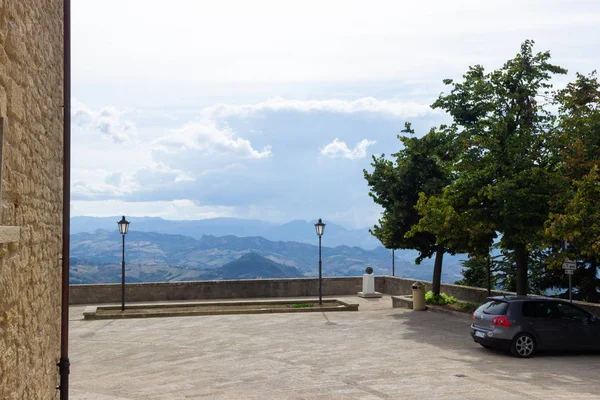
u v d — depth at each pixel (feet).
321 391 43.57
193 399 41.47
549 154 78.33
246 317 87.81
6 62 17.76
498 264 123.24
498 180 78.02
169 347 63.93
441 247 95.40
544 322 56.49
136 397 42.06
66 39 32.37
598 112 67.92
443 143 92.84
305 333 72.69
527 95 81.05
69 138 32.63
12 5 18.45
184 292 106.01
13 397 19.11
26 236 21.59
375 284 118.11
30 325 22.45
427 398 40.70
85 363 55.62
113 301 102.99
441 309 89.92
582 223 60.90
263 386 45.55
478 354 58.34
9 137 18.65
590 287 106.11
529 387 43.70
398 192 93.61
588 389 42.91
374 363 54.29
